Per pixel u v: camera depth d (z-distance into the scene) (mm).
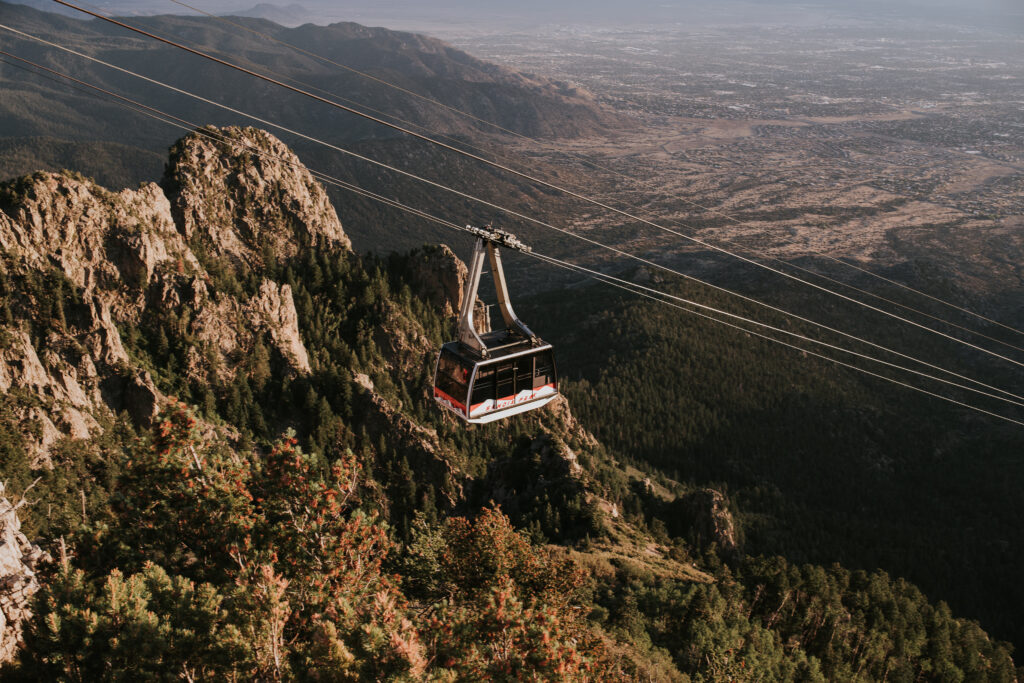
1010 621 164500
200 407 105062
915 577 170125
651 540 110625
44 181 106062
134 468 41844
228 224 146250
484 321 164750
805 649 97250
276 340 120688
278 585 31391
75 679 29625
